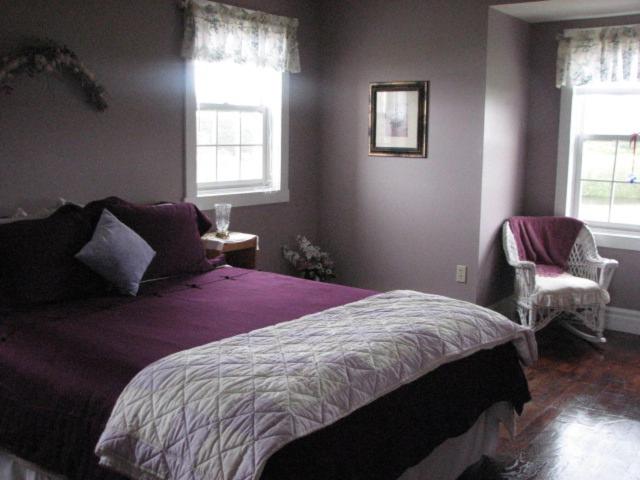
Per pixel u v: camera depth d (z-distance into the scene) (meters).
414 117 4.87
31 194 3.50
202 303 3.07
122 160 3.91
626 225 5.00
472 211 4.71
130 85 3.91
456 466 2.80
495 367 2.92
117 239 3.25
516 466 3.00
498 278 5.05
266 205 4.96
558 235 4.95
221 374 2.10
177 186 4.26
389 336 2.45
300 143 5.20
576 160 5.15
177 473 1.88
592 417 3.50
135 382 2.16
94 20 3.68
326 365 2.16
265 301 3.11
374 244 5.22
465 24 4.58
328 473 1.98
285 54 4.82
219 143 4.65
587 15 4.73
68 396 2.27
